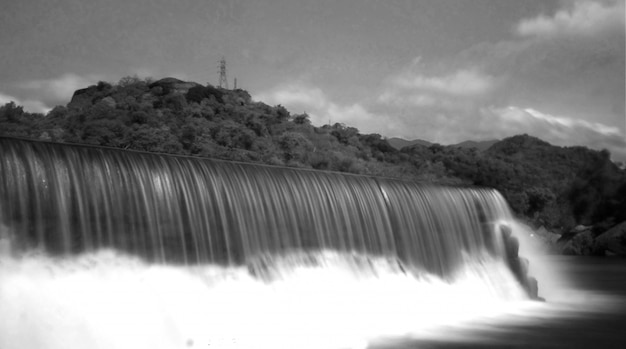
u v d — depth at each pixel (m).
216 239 27.84
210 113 82.88
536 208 114.94
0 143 21.78
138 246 25.02
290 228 31.33
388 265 35.66
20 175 21.88
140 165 25.88
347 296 30.98
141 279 24.19
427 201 40.09
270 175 31.50
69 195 23.17
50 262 22.16
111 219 24.33
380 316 30.36
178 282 25.38
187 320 24.11
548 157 157.12
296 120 98.94
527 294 40.62
